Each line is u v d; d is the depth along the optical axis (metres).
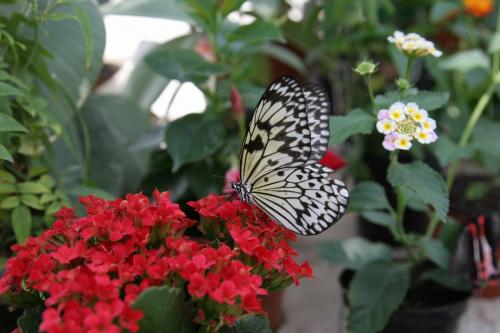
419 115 0.41
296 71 0.90
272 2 0.75
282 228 0.37
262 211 0.39
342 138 0.44
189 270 0.32
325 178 0.39
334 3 0.72
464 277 0.53
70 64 0.51
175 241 0.34
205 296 0.32
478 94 0.74
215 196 0.39
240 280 0.32
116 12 0.65
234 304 0.32
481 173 0.78
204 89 0.60
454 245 0.55
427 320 0.51
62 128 0.48
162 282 0.32
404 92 0.46
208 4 0.55
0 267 0.43
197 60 0.55
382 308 0.50
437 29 0.78
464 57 0.61
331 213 0.39
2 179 0.44
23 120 0.45
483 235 0.55
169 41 0.75
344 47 0.77
